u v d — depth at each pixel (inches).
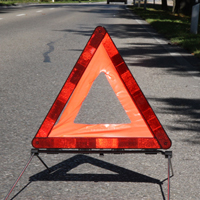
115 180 115.7
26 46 409.7
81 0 2625.5
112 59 104.7
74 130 108.7
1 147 139.8
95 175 119.0
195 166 127.1
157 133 105.7
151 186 112.2
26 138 149.9
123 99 106.3
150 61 338.0
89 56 104.9
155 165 127.5
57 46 413.4
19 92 222.1
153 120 105.3
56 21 741.3
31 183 112.5
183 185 113.2
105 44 104.5
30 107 192.9
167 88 241.4
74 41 454.6
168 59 349.4
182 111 193.0
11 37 481.4
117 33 558.9
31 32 541.6
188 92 233.1
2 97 210.5
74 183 113.2
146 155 136.2
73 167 124.9
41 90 227.6
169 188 102.5
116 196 105.6
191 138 153.9
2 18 774.5
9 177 115.9
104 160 131.3
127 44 446.3
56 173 119.8
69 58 341.7
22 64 310.2
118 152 106.0
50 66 303.7
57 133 108.0
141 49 409.4
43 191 107.8
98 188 110.2
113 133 107.7
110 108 193.6
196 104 207.2
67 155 135.2
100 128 108.3
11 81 249.3
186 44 426.3
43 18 812.0
